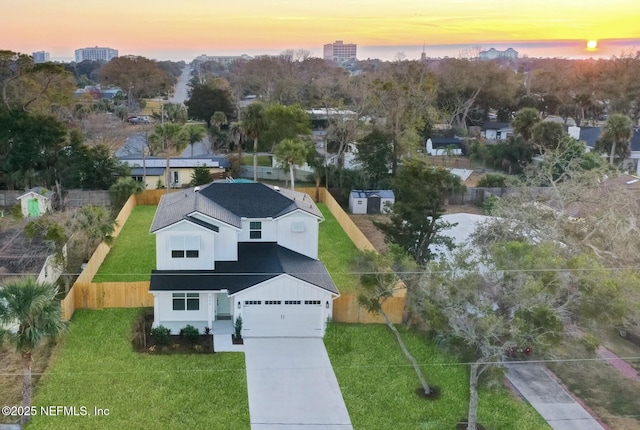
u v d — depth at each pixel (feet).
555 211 103.09
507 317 70.54
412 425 67.21
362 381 76.38
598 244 94.63
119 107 328.90
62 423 65.51
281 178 198.18
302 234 102.22
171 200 107.55
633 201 100.12
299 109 211.00
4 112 166.91
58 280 106.11
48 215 130.31
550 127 202.08
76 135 174.29
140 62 472.85
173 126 193.77
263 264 93.09
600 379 77.61
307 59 562.25
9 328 65.62
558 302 71.77
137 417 67.10
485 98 321.11
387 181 175.42
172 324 88.99
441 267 71.87
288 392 73.31
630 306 67.10
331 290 88.79
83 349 82.33
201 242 91.15
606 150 207.82
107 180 171.94
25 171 165.78
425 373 78.43
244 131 185.98
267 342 86.63
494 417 68.74
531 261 69.26
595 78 321.11
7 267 97.81
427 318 71.00
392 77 255.50
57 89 214.69
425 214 106.63
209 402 70.64
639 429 66.80
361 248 124.47
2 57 189.88
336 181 177.37
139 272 112.47
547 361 77.56
